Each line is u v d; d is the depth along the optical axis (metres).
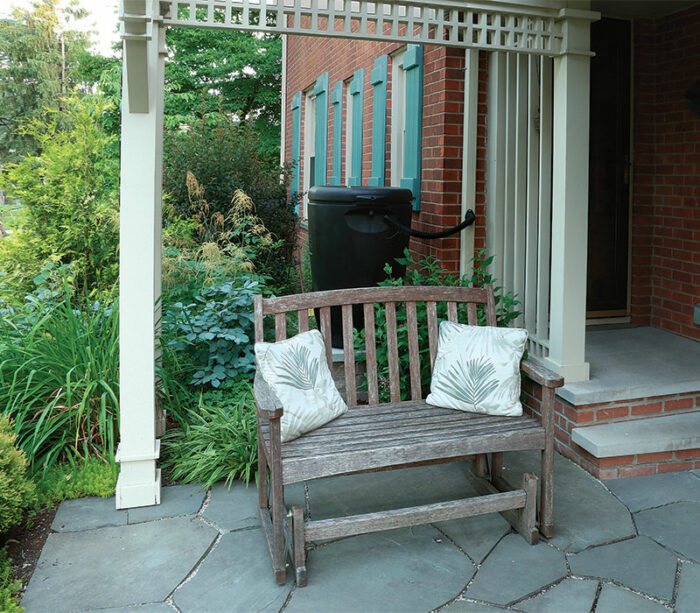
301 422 2.88
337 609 2.54
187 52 18.11
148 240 3.24
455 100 4.84
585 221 3.87
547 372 3.01
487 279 4.25
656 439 3.65
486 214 4.86
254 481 3.59
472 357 3.22
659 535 3.06
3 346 3.81
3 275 5.81
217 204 7.25
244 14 3.23
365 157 7.14
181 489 3.50
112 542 2.99
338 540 3.04
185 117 17.08
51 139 6.31
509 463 3.83
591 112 4.99
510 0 3.55
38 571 2.78
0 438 2.92
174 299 4.87
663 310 5.16
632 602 2.58
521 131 4.48
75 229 5.88
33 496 3.02
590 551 2.93
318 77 9.56
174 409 3.91
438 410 3.23
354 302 3.34
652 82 5.07
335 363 4.57
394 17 3.43
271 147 18.31
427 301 3.46
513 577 2.74
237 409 3.90
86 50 20.73
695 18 4.65
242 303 4.54
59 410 3.76
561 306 3.88
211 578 2.74
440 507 2.86
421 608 2.55
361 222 4.76
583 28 3.72
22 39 21.77
